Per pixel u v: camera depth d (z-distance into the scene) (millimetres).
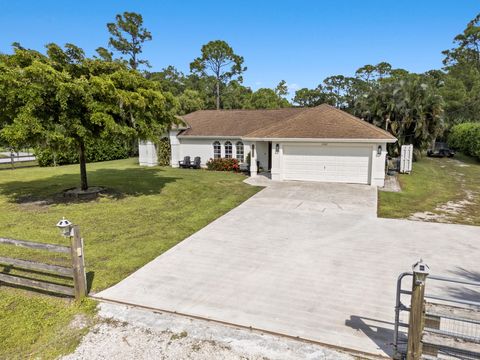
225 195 14828
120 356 4512
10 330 5086
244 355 4492
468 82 50531
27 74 10258
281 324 5168
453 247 8555
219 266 7391
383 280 6668
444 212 12070
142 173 21203
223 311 5551
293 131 17812
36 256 7809
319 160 17594
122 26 41969
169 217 11336
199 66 52906
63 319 5359
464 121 41406
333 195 14672
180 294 6137
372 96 27141
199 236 9438
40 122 10617
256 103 53188
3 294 6133
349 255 8016
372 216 11484
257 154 22422
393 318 5285
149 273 7035
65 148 11859
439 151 31891
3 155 34969
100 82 11039
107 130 11352
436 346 4027
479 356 3908
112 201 13430
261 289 6309
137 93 12234
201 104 45281
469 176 20562
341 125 17375
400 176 20078
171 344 4742
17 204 12938
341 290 6250
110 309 5641
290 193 15156
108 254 8070
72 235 5582
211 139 23828
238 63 53312
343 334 4879
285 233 9703
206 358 4453
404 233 9703
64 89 10195
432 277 3865
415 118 25047
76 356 4523
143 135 13062
